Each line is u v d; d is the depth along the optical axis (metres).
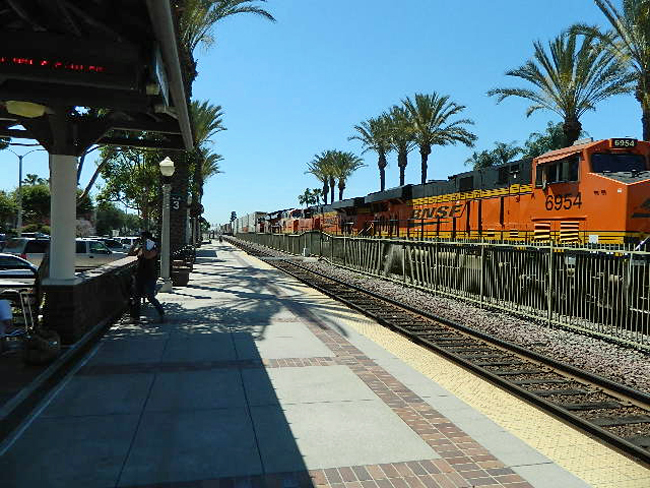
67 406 5.11
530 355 7.88
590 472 4.01
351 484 3.63
